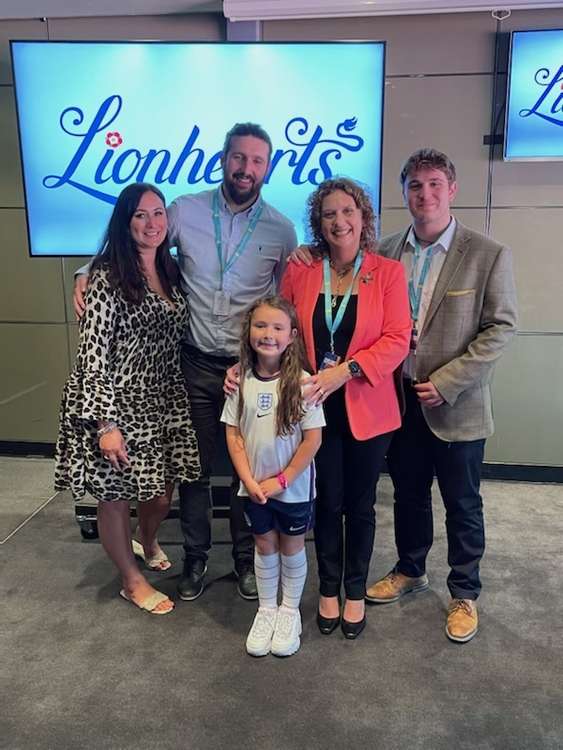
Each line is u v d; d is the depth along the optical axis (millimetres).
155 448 2391
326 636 2418
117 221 2266
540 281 3691
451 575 2496
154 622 2514
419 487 2545
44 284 4062
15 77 3275
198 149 3320
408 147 3637
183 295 2510
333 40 3479
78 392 2309
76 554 3043
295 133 3277
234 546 2768
